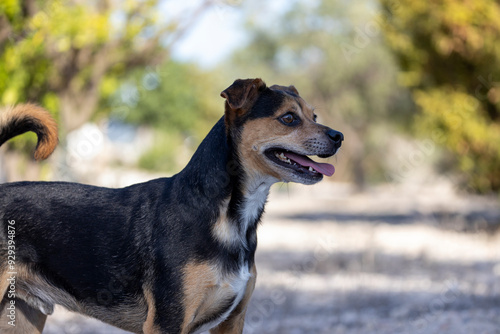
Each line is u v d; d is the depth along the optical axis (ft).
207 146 14.69
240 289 14.48
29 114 15.47
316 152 14.87
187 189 14.34
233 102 14.25
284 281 30.50
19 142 32.53
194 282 13.89
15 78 29.50
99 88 35.53
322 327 22.21
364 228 54.08
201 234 14.03
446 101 43.96
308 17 104.47
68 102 34.32
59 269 14.89
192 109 121.08
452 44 41.57
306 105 15.56
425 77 46.96
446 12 40.29
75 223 14.85
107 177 45.55
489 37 40.22
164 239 14.08
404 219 64.13
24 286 15.16
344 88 103.04
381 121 102.94
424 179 112.06
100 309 14.92
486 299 25.05
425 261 35.47
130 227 14.60
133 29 33.35
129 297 14.53
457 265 34.71
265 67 109.81
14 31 29.43
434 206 73.00
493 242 42.83
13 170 33.22
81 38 30.60
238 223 14.47
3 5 27.12
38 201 15.07
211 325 14.93
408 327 21.70
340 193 115.55
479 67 42.42
